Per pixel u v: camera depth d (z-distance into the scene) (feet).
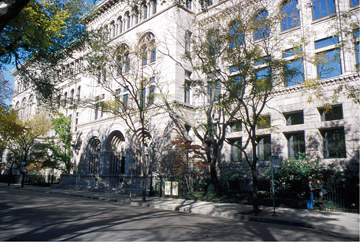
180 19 78.28
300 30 65.72
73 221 32.35
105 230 27.09
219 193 62.49
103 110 71.87
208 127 64.08
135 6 50.62
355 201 47.80
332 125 58.75
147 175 77.61
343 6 59.88
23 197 62.54
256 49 46.19
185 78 83.05
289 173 56.65
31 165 132.77
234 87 45.39
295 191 55.88
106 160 97.60
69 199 62.75
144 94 85.46
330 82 59.57
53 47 55.16
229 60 47.96
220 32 59.52
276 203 52.01
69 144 115.96
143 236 24.63
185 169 69.62
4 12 22.59
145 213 41.39
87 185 95.91
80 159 110.22
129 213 40.75
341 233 30.76
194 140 81.56
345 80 57.62
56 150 115.85
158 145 78.84
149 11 92.02
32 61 57.67
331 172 53.36
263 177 64.95
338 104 58.95
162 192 70.85
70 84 130.93
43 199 59.72
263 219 38.06
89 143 108.06
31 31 41.19
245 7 61.46
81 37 61.46
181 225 30.99
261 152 71.05
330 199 49.96
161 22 85.76
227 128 77.25
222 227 30.86
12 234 25.20
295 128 64.39
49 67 61.67
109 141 99.81
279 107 67.26
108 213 39.93
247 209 46.11
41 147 115.14
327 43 62.23
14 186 112.16
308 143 61.72
